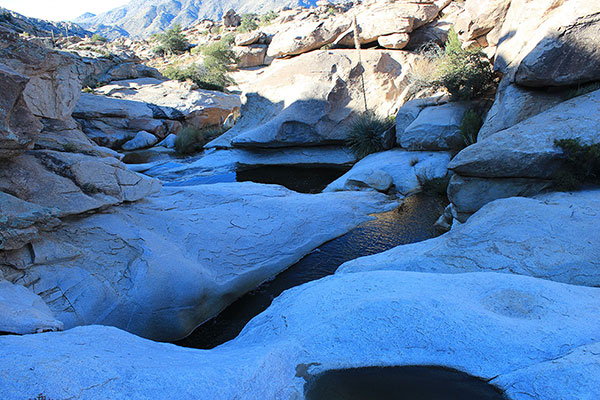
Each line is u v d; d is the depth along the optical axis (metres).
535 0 12.34
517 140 8.98
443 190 13.02
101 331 4.39
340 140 20.25
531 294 4.55
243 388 3.23
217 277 8.10
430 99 17.02
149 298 7.03
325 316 4.61
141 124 29.14
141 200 9.26
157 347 4.32
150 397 2.94
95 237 7.52
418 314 4.18
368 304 4.43
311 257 9.72
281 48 26.47
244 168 20.02
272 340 4.45
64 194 7.55
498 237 7.06
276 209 10.73
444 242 7.61
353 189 14.27
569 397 2.99
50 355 3.29
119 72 38.50
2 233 6.14
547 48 11.01
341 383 3.57
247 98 23.53
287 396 3.38
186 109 32.06
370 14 23.45
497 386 3.37
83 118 27.33
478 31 16.17
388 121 18.80
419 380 3.54
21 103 6.88
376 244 10.13
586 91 10.70
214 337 7.25
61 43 65.06
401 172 14.42
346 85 20.75
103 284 6.79
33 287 6.31
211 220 9.43
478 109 15.55
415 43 23.69
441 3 24.25
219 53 46.56
